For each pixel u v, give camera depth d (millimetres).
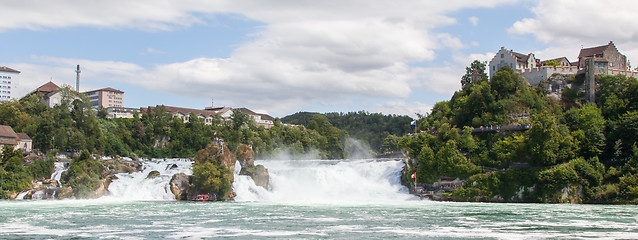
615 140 147125
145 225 80812
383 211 103812
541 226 79438
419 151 159375
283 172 165000
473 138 157500
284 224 82188
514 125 154125
